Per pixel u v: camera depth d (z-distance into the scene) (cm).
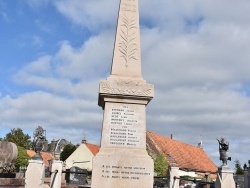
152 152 5456
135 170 988
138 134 1023
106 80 1040
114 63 1087
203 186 2225
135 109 1038
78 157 6116
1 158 1944
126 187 977
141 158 998
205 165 6312
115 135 1014
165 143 5888
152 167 996
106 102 1034
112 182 974
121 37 1112
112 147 1005
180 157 5819
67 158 6181
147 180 987
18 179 1652
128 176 983
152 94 1038
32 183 1076
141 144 1019
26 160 3909
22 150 4012
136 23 1131
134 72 1083
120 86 1034
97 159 982
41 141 1146
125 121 1026
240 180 3016
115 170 982
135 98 1039
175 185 1334
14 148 1975
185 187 2795
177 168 1359
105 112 1026
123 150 1004
